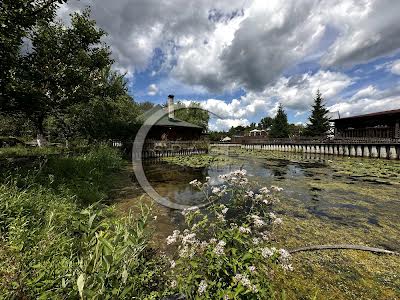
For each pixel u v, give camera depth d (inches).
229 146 1699.1
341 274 127.3
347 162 666.8
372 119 911.0
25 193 153.9
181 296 90.7
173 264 90.6
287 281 119.5
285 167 587.5
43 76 367.9
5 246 95.2
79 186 236.4
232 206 141.6
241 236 89.4
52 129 814.5
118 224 137.0
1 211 121.0
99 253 69.0
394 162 650.2
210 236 135.0
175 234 98.2
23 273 80.0
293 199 277.4
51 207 146.9
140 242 87.7
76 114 608.4
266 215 126.1
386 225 196.4
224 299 66.7
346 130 1048.8
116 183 334.0
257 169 551.2
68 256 98.6
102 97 577.0
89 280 61.5
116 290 67.7
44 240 101.5
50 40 387.2
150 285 102.3
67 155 381.7
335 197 286.5
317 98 1632.6
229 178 142.5
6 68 257.1
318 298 108.9
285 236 172.7
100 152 449.7
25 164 272.5
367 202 265.1
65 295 68.3
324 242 163.9
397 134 802.2
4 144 646.5
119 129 705.0
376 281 122.0
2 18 209.6
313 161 727.1
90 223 81.0
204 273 80.5
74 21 434.3
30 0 244.5
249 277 74.1
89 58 470.9
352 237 172.9
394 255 147.4
